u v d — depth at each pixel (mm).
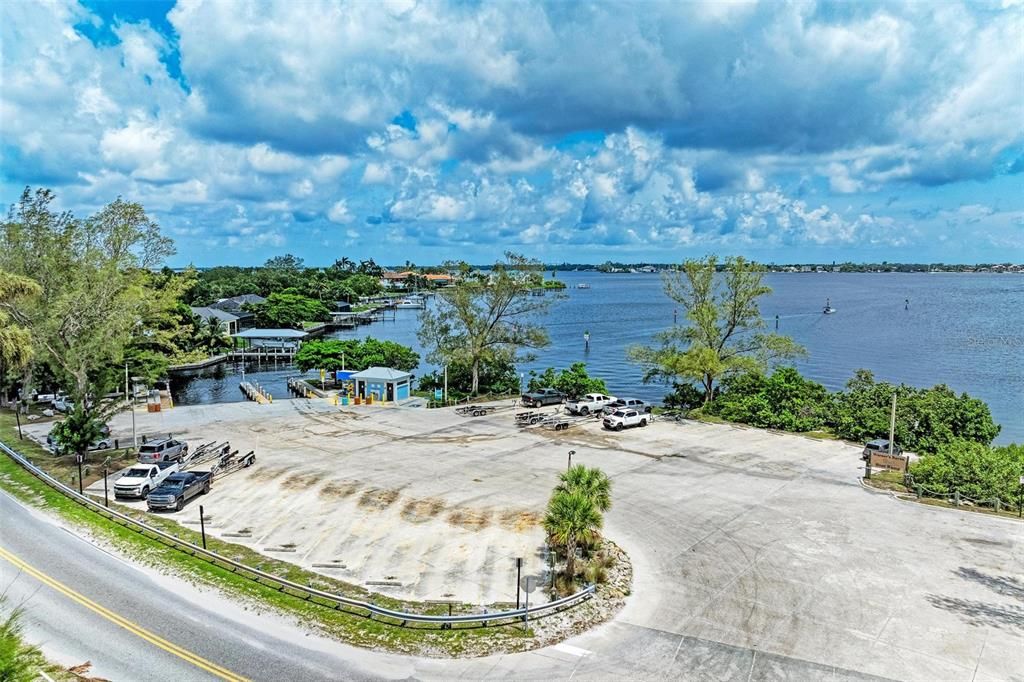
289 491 32250
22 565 23406
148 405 53000
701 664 17781
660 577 23141
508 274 59875
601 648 18578
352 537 26625
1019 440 57344
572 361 103938
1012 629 19734
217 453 39219
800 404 48531
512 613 19578
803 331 140250
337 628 19500
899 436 42438
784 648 18609
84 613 20109
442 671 17391
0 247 49406
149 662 17531
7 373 50625
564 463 37594
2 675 12703
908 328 144875
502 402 57188
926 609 20922
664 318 182500
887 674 17375
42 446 40875
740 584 22625
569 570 22578
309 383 71625
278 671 17234
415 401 57562
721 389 58469
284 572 23312
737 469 36781
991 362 97688
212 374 88750
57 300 43188
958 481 32094
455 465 37000
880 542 26391
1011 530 27797
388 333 144375
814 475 35688
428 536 26750
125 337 43562
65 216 51000
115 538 25891
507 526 27812
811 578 23094
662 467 37031
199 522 28172
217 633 19125
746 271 54281
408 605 21016
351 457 38656
